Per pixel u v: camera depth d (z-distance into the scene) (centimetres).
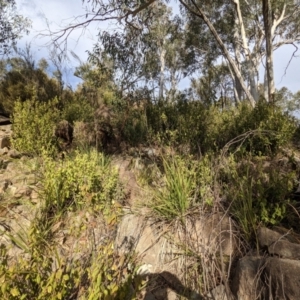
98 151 434
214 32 845
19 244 226
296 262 178
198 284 210
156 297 206
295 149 451
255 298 180
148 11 670
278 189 252
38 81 886
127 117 514
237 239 232
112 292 154
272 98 773
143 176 350
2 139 483
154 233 253
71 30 573
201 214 247
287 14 1327
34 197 312
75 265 192
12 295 150
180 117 516
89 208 255
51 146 443
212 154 339
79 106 636
